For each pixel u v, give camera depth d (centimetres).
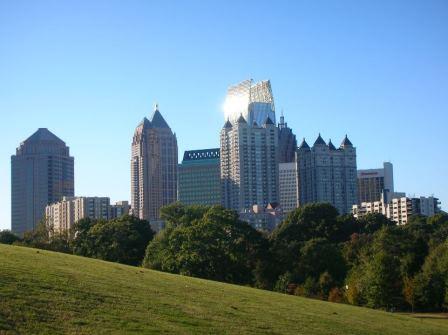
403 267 12169
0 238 16488
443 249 11719
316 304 6272
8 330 3123
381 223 19712
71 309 3744
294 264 13200
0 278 4150
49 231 18350
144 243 14162
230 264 11231
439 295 10394
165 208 14712
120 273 5769
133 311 4006
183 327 3803
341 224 18638
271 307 5319
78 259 6450
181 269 10775
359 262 13675
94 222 16400
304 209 18488
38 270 4788
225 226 12206
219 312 4541
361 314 6022
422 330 5591
